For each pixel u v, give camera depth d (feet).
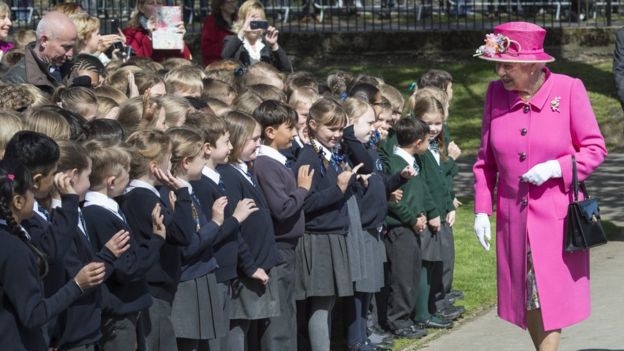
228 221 24.53
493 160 26.63
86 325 20.74
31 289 18.33
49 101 26.53
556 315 25.40
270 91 30.50
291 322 27.43
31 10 79.25
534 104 25.58
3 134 21.22
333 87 35.86
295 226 27.25
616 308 33.45
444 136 34.55
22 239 18.45
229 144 25.18
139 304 22.07
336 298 32.96
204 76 32.53
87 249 20.98
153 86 29.78
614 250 41.93
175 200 22.76
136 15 44.98
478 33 81.66
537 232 25.50
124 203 22.67
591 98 72.33
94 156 21.48
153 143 22.58
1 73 35.70
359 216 29.07
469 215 49.42
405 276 31.37
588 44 80.69
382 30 82.43
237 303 25.93
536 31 25.27
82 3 81.71
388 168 31.42
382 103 32.09
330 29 84.53
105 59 39.78
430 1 88.07
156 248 21.79
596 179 56.44
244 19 44.16
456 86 76.02
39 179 19.31
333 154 28.73
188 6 86.38
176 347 23.54
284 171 26.96
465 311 34.42
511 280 26.04
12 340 18.38
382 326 32.24
